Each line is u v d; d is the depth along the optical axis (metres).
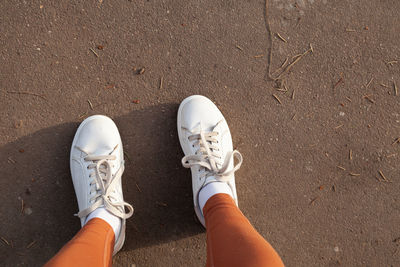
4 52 1.50
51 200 1.49
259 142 1.61
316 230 1.62
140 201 1.54
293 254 1.60
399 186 1.67
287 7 1.65
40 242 1.48
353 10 1.67
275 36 1.64
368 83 1.67
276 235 1.60
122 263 1.52
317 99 1.65
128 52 1.56
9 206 1.47
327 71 1.66
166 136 1.57
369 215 1.65
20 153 1.49
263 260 0.95
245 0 1.63
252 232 1.11
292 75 1.64
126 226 1.53
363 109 1.66
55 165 1.50
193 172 1.48
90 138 1.48
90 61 1.54
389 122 1.67
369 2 1.68
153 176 1.55
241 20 1.62
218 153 1.52
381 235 1.65
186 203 1.57
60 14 1.54
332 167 1.64
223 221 1.18
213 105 1.58
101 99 1.54
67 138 1.52
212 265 1.07
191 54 1.60
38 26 1.52
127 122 1.55
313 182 1.63
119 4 1.57
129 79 1.56
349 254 1.63
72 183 1.51
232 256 1.01
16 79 1.50
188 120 1.53
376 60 1.68
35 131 1.50
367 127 1.66
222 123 1.56
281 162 1.62
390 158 1.67
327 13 1.67
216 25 1.61
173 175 1.56
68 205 1.50
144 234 1.54
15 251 1.47
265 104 1.62
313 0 1.66
